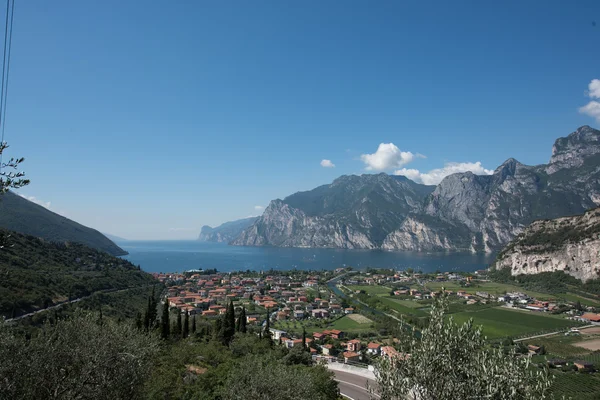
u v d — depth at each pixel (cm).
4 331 2394
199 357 5091
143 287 18038
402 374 2030
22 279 11019
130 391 2634
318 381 4319
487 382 1803
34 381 2222
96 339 2661
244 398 3114
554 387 7412
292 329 13225
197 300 17662
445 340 1958
